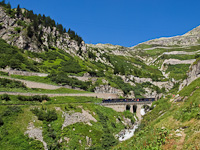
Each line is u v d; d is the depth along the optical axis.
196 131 18.25
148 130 26.17
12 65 79.56
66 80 85.25
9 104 45.03
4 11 121.75
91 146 44.53
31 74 82.62
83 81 97.25
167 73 191.38
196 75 42.66
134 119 71.62
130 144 24.56
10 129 37.16
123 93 107.12
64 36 168.50
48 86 71.88
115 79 125.81
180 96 39.19
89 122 53.38
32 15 146.75
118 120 65.25
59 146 40.41
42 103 52.78
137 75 162.88
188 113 23.91
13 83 59.31
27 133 38.28
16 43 107.38
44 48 127.56
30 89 63.22
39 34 129.62
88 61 156.38
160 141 19.64
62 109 51.88
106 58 192.12
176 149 17.25
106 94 87.25
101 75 120.81
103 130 52.50
